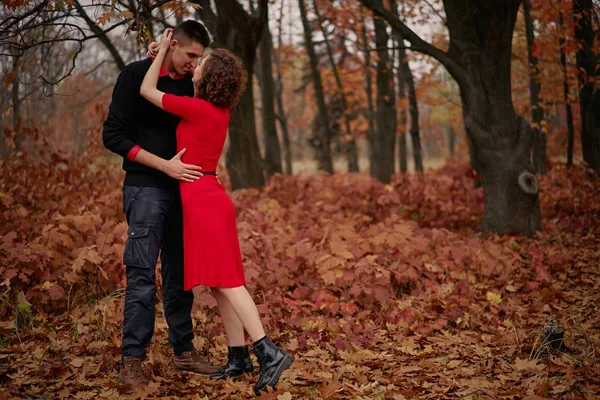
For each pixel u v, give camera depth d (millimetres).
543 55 10891
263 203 7980
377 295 4773
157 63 3412
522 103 16547
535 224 7656
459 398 3217
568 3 8820
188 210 3402
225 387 3328
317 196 9070
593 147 9867
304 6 16094
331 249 4895
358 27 13789
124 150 3408
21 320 4230
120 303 4344
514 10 7453
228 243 3404
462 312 4801
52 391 3242
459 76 7707
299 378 3527
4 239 4605
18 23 4602
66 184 7480
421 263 5695
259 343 3281
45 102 10070
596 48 9305
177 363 3617
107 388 3279
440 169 18781
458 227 8352
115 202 6859
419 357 3916
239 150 9922
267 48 13312
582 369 3420
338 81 18156
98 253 4727
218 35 9281
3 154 7906
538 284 5547
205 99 3461
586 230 7977
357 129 22484
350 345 4043
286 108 34250
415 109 13312
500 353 3955
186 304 3631
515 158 7613
